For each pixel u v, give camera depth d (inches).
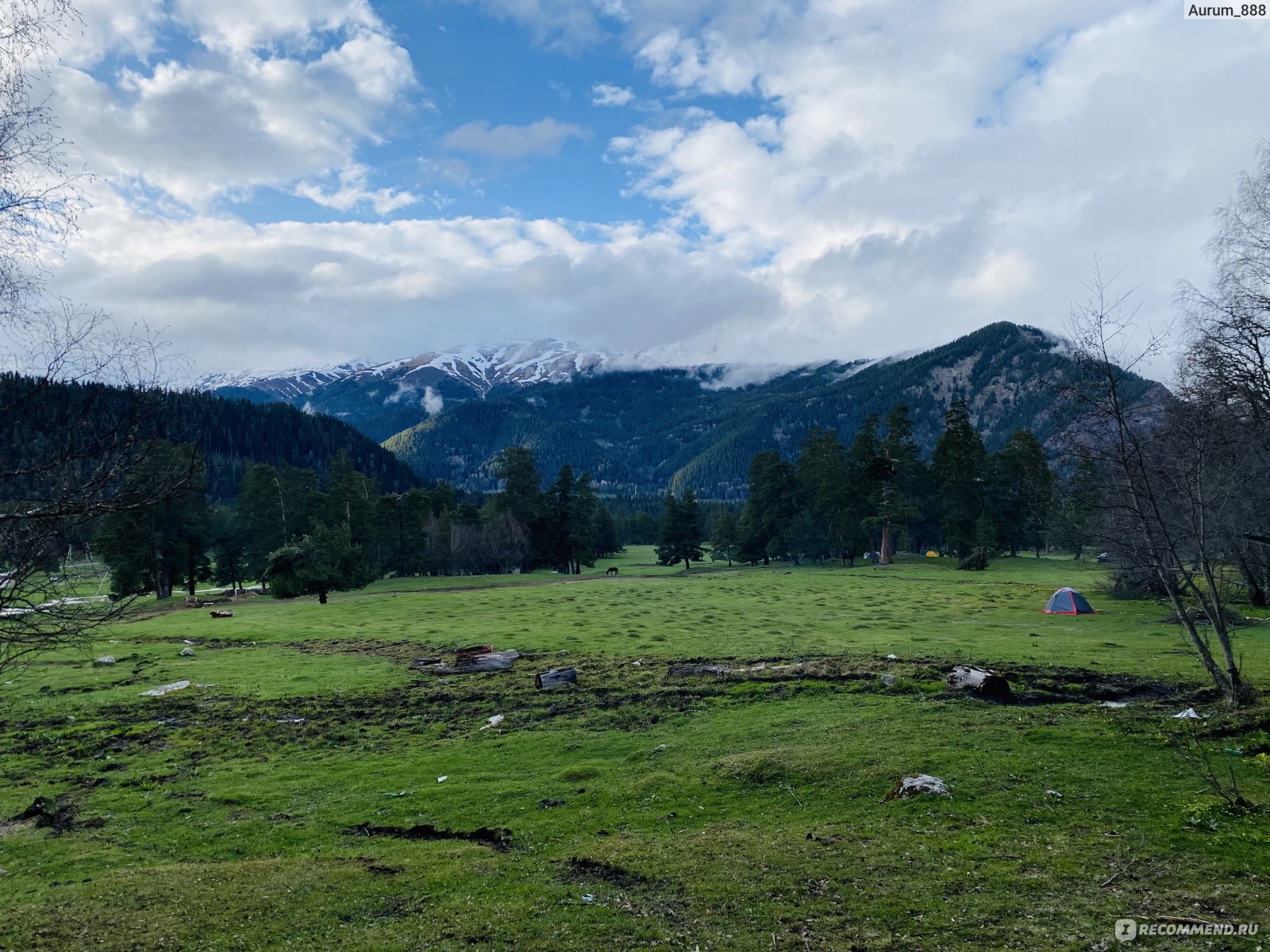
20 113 309.7
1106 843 452.4
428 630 1841.8
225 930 411.5
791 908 400.8
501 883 465.7
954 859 445.1
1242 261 886.4
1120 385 735.7
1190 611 1312.7
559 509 4392.2
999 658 1176.2
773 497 4461.1
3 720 1033.5
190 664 1427.2
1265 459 852.0
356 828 615.2
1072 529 2448.3
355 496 3762.3
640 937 382.0
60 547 306.2
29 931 414.9
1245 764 567.2
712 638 1566.2
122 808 685.9
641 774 699.4
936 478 4082.2
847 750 685.3
